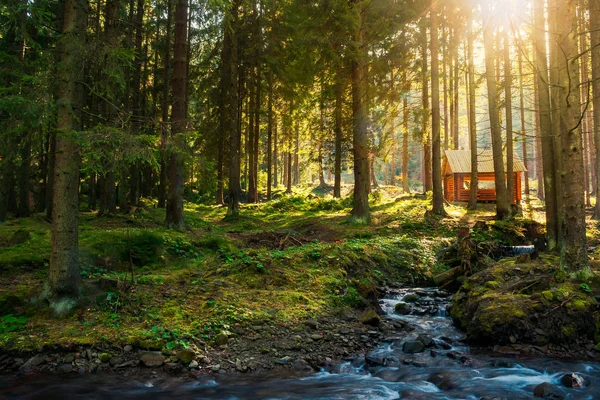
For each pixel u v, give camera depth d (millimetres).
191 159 7750
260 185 40781
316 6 17656
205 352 6125
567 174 7988
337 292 9133
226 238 14352
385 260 12438
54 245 6914
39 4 7410
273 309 7762
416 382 5469
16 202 20094
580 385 5215
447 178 30812
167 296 7805
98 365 5652
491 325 6781
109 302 7129
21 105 6027
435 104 20422
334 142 27172
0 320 6391
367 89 19188
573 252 7863
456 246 13383
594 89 15016
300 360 6172
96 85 7129
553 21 10500
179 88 14898
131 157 6066
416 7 20734
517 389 5164
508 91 18203
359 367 6027
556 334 6598
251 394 5047
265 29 26578
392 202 26531
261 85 30953
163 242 11289
